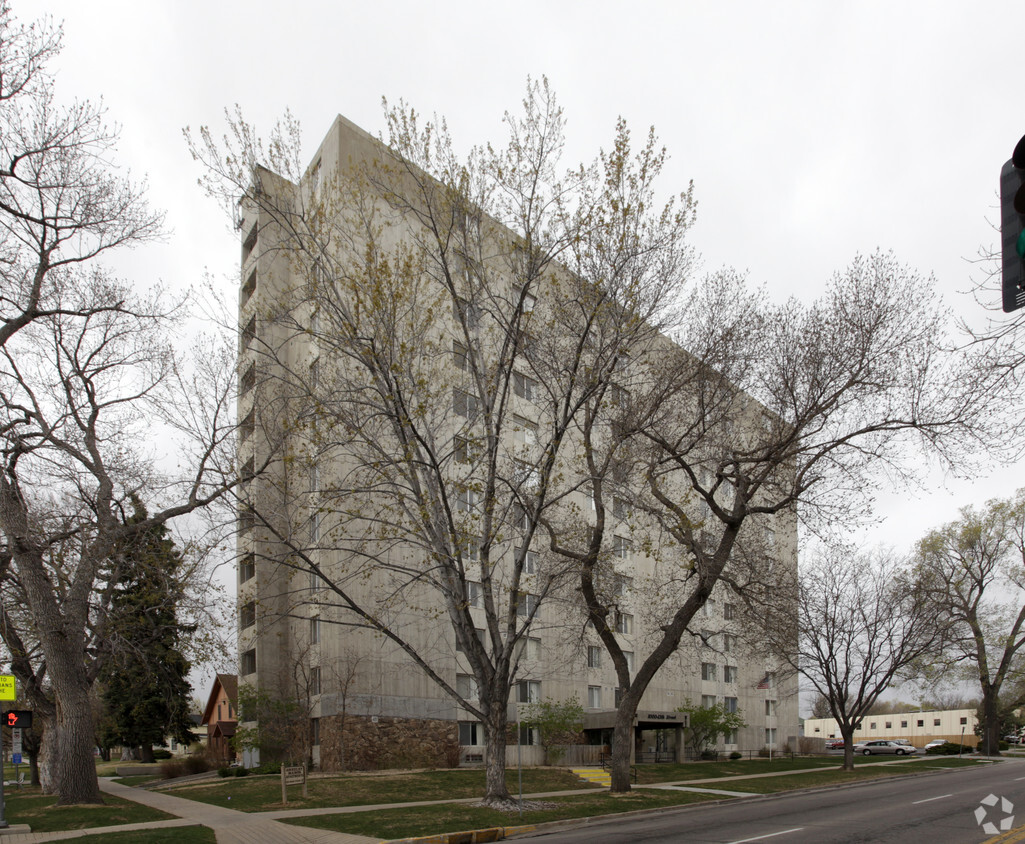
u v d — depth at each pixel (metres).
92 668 24.31
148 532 23.50
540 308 22.84
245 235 28.55
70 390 23.38
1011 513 56.62
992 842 12.92
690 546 22.64
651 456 23.19
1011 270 5.41
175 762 41.56
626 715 24.64
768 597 27.12
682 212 19.91
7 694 17.78
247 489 21.75
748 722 57.28
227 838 15.95
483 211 20.25
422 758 33.69
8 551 21.98
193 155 18.78
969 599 57.66
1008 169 5.48
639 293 19.70
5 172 20.64
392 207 21.39
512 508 23.33
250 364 23.58
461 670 36.41
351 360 23.41
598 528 23.81
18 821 18.58
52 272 22.72
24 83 20.14
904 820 16.45
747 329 22.67
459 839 15.92
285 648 37.25
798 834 14.67
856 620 42.75
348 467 25.41
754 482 23.33
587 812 19.30
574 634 35.19
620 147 18.94
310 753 33.47
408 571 20.55
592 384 19.62
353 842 15.26
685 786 28.11
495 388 20.39
